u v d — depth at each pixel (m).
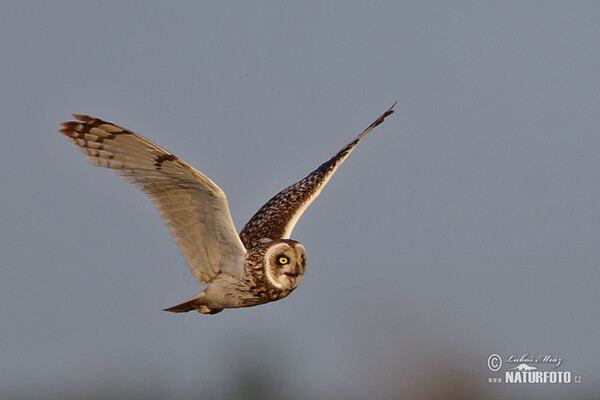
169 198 14.54
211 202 14.44
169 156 13.99
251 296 15.26
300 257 15.41
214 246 14.94
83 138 14.17
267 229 16.38
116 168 14.34
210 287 15.23
